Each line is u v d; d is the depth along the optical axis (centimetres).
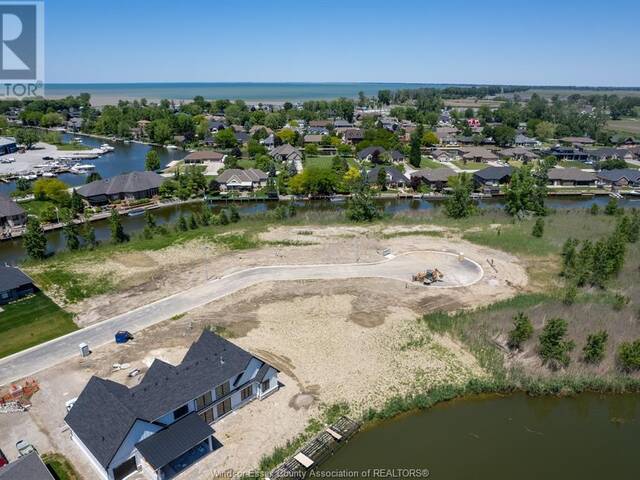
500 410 3928
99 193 10031
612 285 6100
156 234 8056
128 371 4328
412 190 11600
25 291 5819
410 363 4497
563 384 4162
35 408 3869
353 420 3731
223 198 10650
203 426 3384
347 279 6338
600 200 11338
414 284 6188
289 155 14575
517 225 8638
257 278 6359
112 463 3053
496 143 18200
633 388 4197
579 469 3325
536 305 5512
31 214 9256
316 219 8919
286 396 4031
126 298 5784
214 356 3862
